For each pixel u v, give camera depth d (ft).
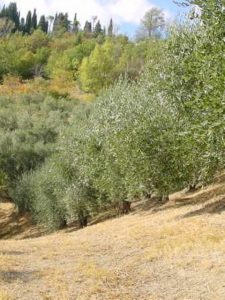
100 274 38.58
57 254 48.75
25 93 231.71
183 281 35.73
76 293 34.35
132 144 64.23
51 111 182.39
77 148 89.92
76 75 331.98
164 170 62.64
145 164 63.52
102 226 71.05
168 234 51.03
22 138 157.17
